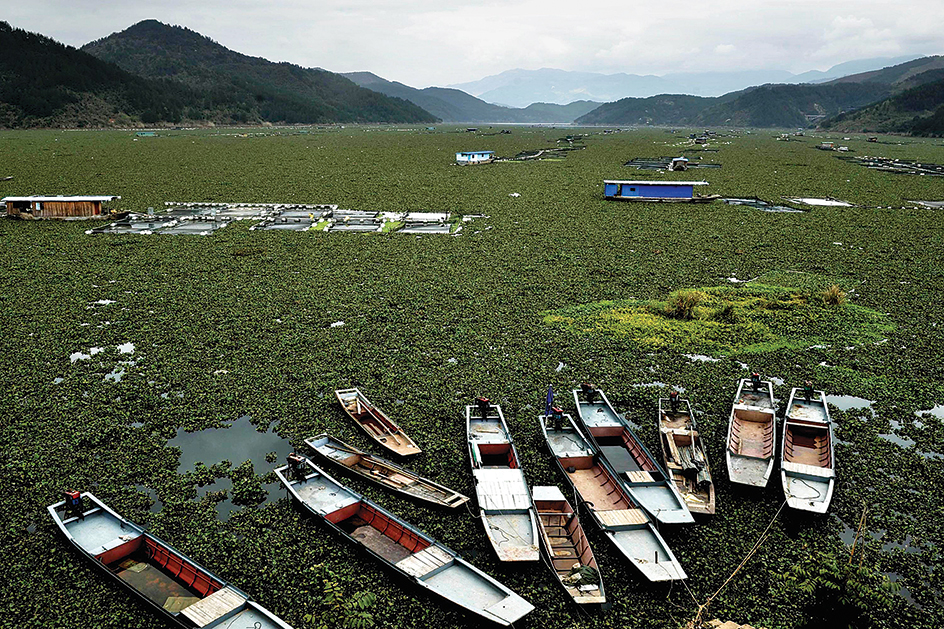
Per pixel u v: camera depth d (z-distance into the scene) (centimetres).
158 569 1964
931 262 5234
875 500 2308
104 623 1758
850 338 3712
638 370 3309
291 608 1819
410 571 1869
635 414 2898
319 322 3862
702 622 1792
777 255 5447
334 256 5284
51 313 3919
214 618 1692
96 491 2281
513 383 3145
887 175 10694
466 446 2589
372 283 4591
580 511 2231
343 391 2959
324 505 2186
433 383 3130
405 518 2183
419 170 11050
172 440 2638
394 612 1814
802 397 2922
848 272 4978
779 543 2095
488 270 4944
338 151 14575
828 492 2222
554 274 4862
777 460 2488
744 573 1972
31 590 1859
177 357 3350
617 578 1944
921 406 2961
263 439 2656
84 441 2584
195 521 2145
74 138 16800
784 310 4159
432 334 3703
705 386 3136
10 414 2769
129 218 6638
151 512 2200
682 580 1875
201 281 4581
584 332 3772
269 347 3491
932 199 8306
